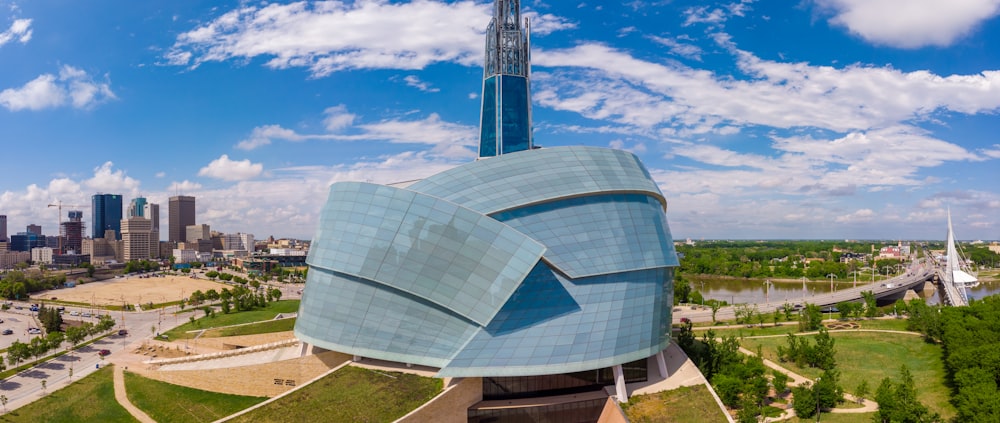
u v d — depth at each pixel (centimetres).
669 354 10112
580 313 8175
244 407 9656
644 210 9544
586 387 8512
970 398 8612
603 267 8456
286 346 10931
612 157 9762
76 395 11100
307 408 7594
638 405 8169
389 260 8225
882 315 19100
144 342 16162
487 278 7819
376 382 8162
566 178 8938
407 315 8231
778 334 15938
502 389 8181
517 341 7881
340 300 8644
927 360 12900
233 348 14938
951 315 13975
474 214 8012
